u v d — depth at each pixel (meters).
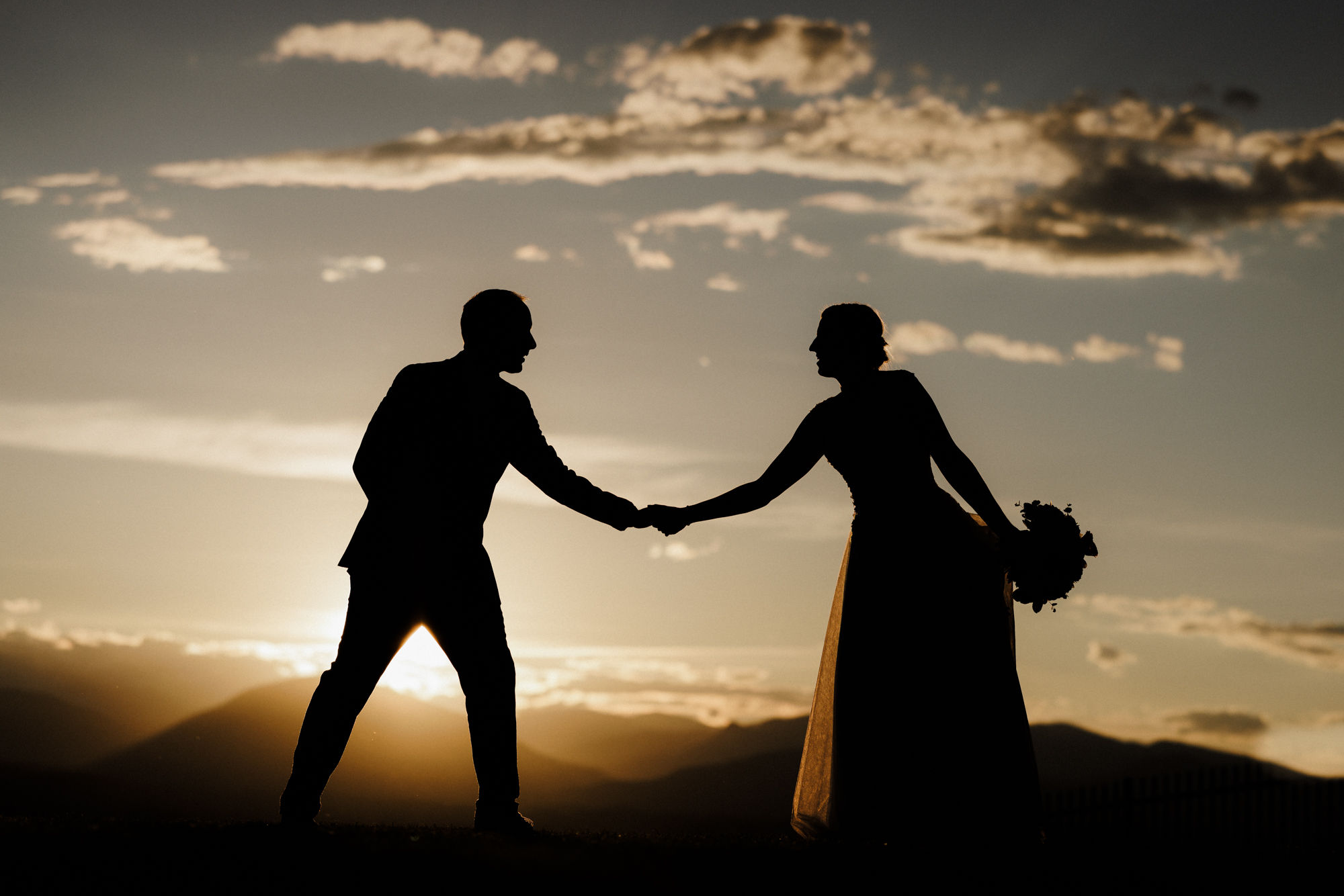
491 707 5.21
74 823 5.06
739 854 4.88
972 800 5.19
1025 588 5.42
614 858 4.70
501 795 5.24
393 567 5.09
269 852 4.51
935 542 5.38
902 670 5.30
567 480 5.71
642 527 6.02
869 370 5.51
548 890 4.28
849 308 5.53
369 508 5.24
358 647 5.11
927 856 5.04
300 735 5.09
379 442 5.24
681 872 4.57
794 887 4.49
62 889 4.08
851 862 4.85
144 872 4.27
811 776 5.76
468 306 5.41
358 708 5.14
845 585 5.54
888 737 5.27
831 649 5.76
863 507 5.46
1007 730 5.27
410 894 4.16
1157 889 5.01
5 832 4.73
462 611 5.15
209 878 4.23
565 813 99.00
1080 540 5.43
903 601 5.34
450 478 5.19
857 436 5.45
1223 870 5.49
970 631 5.34
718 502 5.96
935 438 5.37
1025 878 4.90
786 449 5.93
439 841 4.80
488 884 4.29
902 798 5.22
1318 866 5.75
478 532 5.25
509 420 5.36
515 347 5.38
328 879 4.26
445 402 5.24
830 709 5.69
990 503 5.38
